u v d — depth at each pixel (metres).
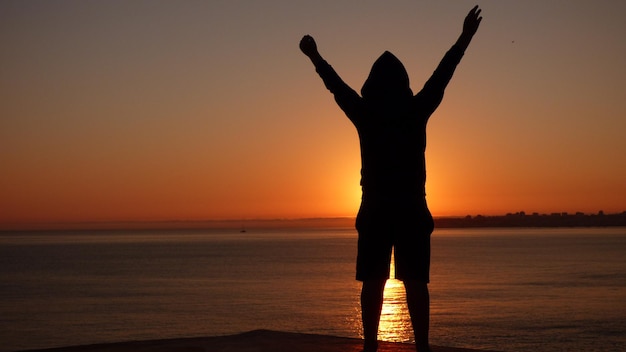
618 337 51.53
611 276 112.88
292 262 170.75
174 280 112.50
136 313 69.19
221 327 58.59
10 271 140.62
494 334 53.34
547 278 109.56
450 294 85.19
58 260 190.62
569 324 58.44
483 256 196.00
